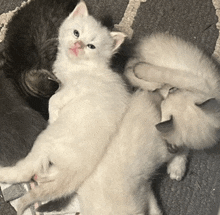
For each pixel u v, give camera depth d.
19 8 0.42
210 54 0.44
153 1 0.46
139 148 0.35
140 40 0.41
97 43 0.37
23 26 0.39
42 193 0.36
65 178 0.35
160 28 0.46
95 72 0.38
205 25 0.46
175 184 0.42
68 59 0.38
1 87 0.38
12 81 0.38
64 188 0.36
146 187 0.36
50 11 0.39
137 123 0.36
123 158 0.35
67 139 0.35
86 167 0.35
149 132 0.36
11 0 0.46
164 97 0.38
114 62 0.42
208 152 0.42
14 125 0.37
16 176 0.36
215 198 0.41
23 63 0.38
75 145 0.35
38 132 0.38
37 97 0.40
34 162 0.36
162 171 0.41
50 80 0.39
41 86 0.39
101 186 0.34
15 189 0.40
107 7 0.46
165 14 0.46
